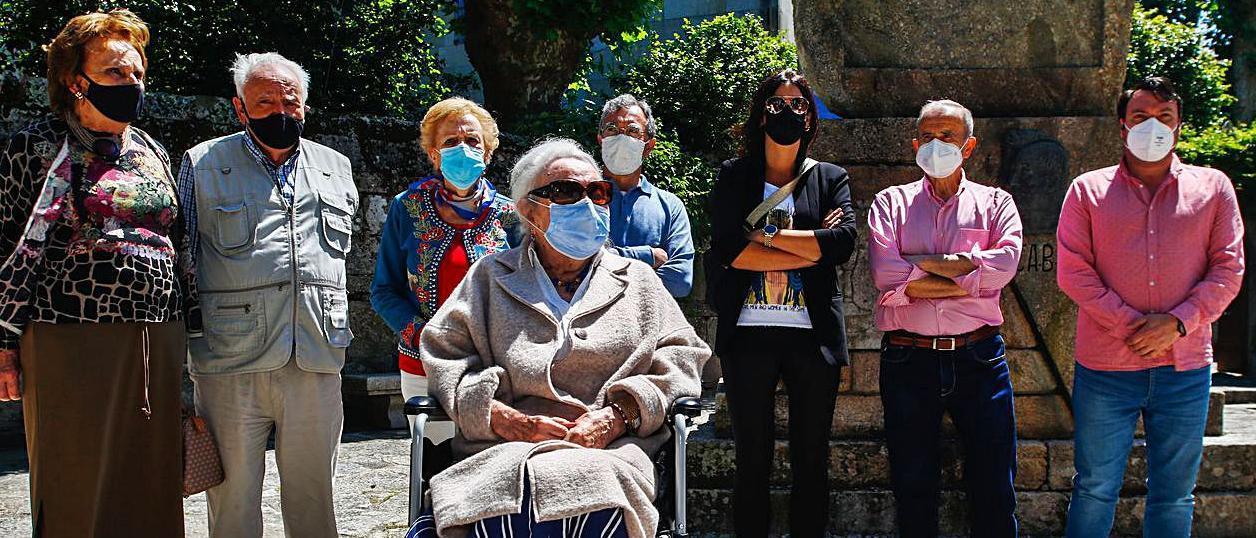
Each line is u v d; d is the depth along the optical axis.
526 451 2.80
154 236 3.16
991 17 4.72
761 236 3.63
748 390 3.70
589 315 3.21
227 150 3.43
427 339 3.21
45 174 3.02
